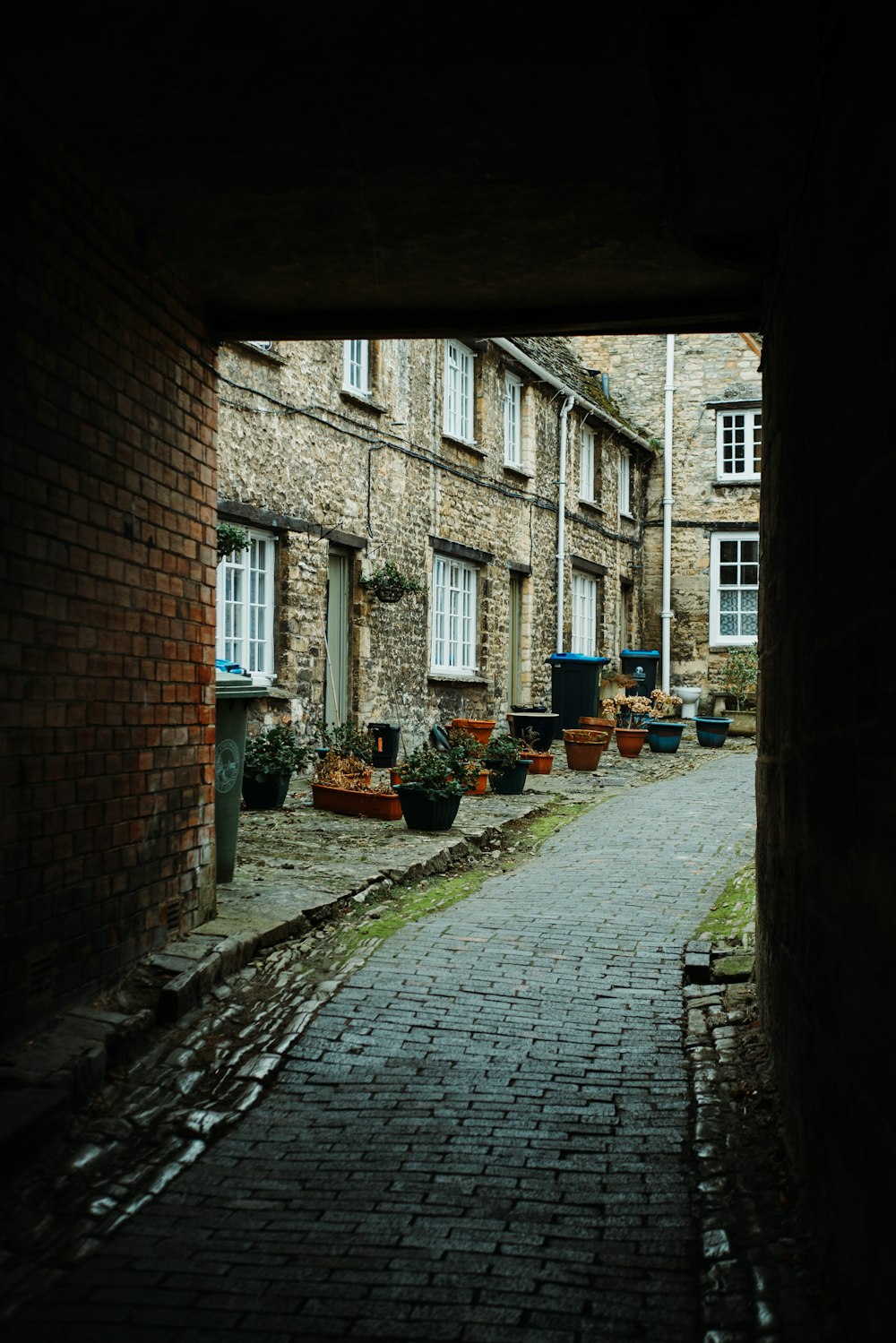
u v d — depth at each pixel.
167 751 4.93
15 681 3.63
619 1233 3.03
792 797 3.53
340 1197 3.22
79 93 3.52
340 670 12.12
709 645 21.22
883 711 2.17
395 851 7.68
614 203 4.15
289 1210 3.14
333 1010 4.77
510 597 16.70
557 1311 2.63
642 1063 4.30
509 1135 3.65
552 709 16.84
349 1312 2.62
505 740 11.62
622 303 5.20
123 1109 3.71
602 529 19.73
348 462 11.96
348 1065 4.23
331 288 5.10
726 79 3.19
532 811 10.34
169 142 3.83
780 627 3.90
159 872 4.86
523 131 3.64
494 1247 2.94
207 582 5.38
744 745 17.81
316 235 4.54
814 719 3.05
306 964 5.31
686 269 4.76
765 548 4.48
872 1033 2.25
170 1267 2.82
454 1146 3.57
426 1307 2.64
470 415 15.21
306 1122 3.75
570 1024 4.71
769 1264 2.77
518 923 6.34
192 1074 4.02
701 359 21.48
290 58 3.26
